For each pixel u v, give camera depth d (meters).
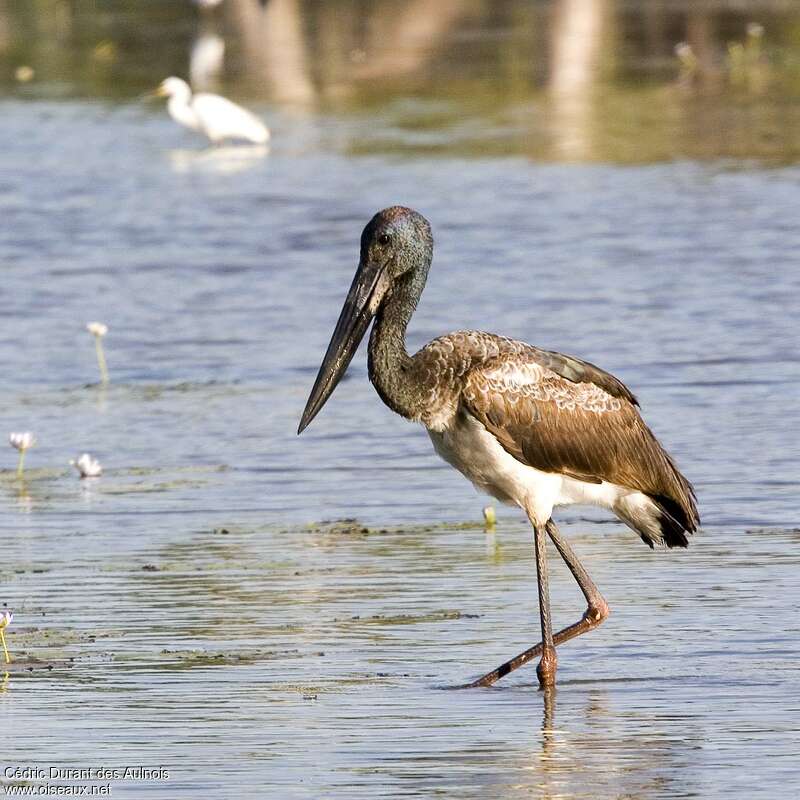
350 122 37.62
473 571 12.41
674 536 11.29
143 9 58.31
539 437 10.56
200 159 34.12
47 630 11.12
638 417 11.02
